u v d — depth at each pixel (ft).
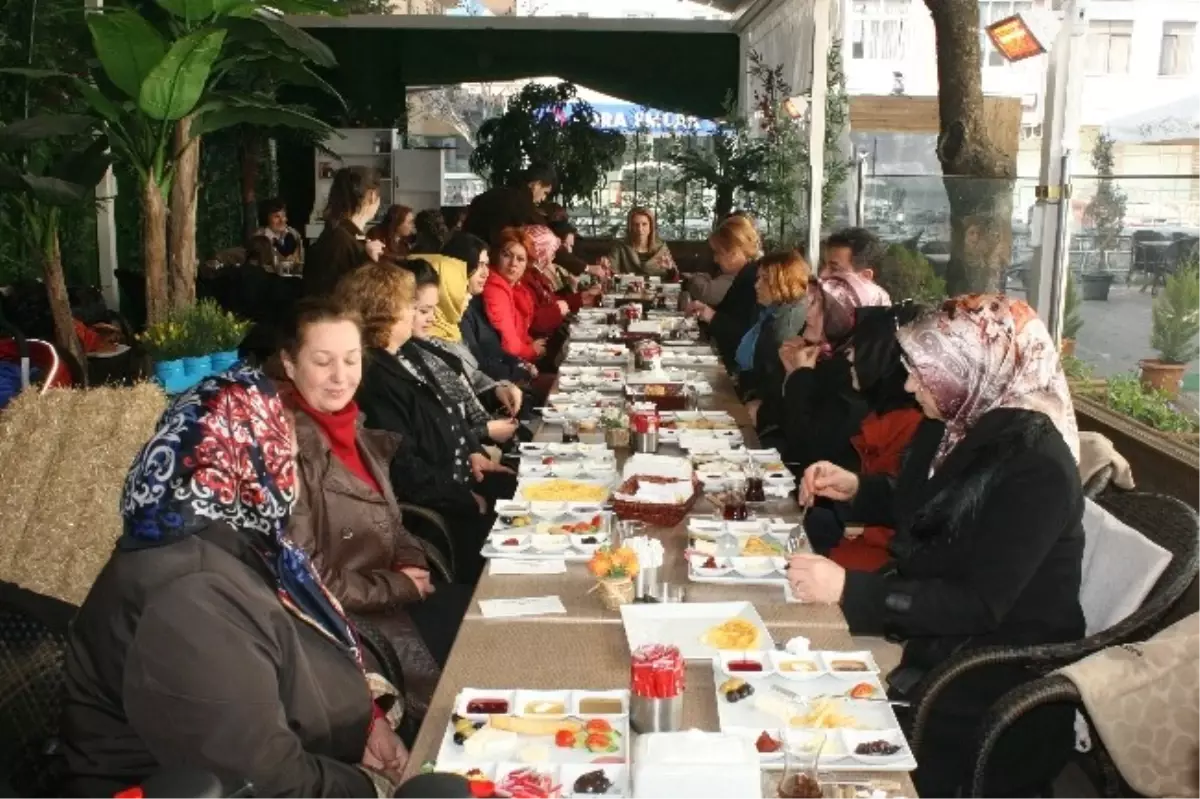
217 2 17.21
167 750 6.16
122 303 29.91
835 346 14.97
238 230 42.78
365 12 46.70
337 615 7.47
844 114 28.32
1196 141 23.03
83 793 6.31
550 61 45.47
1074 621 9.00
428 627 11.19
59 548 10.14
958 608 8.52
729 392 17.80
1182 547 9.48
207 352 17.72
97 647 6.24
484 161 46.37
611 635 8.13
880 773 6.31
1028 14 16.01
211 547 6.33
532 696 6.93
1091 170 24.27
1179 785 8.25
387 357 14.01
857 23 42.91
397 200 44.65
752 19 38.91
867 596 8.59
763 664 7.50
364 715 7.43
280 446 6.79
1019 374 9.01
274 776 6.32
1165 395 14.37
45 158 19.79
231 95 18.84
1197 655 8.30
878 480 11.66
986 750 8.11
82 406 10.62
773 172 32.48
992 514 8.67
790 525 10.23
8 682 7.08
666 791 5.26
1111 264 15.29
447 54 45.24
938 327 9.11
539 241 27.99
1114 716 8.21
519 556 9.50
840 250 16.67
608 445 13.73
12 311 21.53
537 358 24.81
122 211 33.76
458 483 14.10
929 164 33.76
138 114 18.20
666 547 10.02
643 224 35.76
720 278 26.76
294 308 10.25
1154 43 27.32
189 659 6.09
